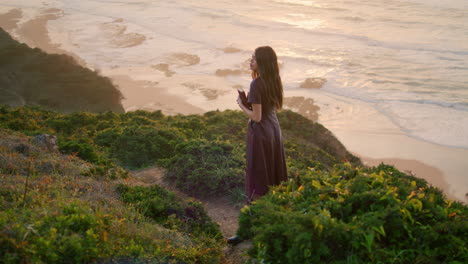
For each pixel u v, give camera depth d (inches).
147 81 1975.9
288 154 442.9
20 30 3265.3
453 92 1614.2
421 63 2010.3
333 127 1365.7
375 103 1553.9
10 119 508.4
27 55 1978.3
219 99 1700.3
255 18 3240.7
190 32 2886.3
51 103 1640.0
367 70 1947.6
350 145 1230.9
